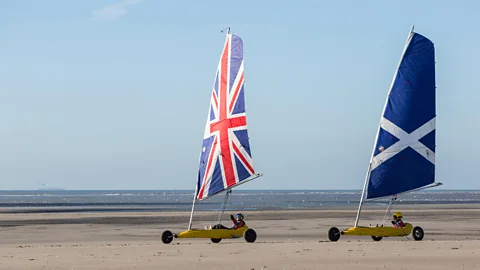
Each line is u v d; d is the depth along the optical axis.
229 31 38.66
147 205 136.25
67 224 60.66
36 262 24.73
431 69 36.97
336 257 26.00
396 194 36.69
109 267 23.39
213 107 38.62
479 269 22.69
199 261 24.98
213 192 37.69
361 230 35.84
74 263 24.42
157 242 38.50
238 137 37.78
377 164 36.53
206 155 38.22
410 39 36.84
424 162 36.84
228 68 38.47
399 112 36.66
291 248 29.80
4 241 42.06
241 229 36.34
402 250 28.50
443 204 138.75
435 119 37.03
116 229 53.41
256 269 22.84
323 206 128.25
